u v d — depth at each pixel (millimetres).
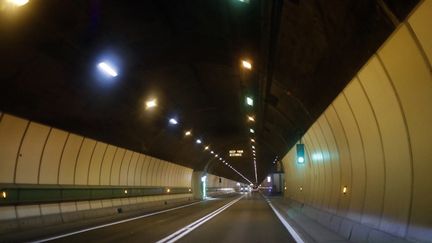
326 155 21328
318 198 24609
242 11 15180
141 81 25188
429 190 8641
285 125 32406
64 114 22812
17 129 20359
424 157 8867
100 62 20047
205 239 17484
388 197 11211
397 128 10375
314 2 11750
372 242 11898
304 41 14766
